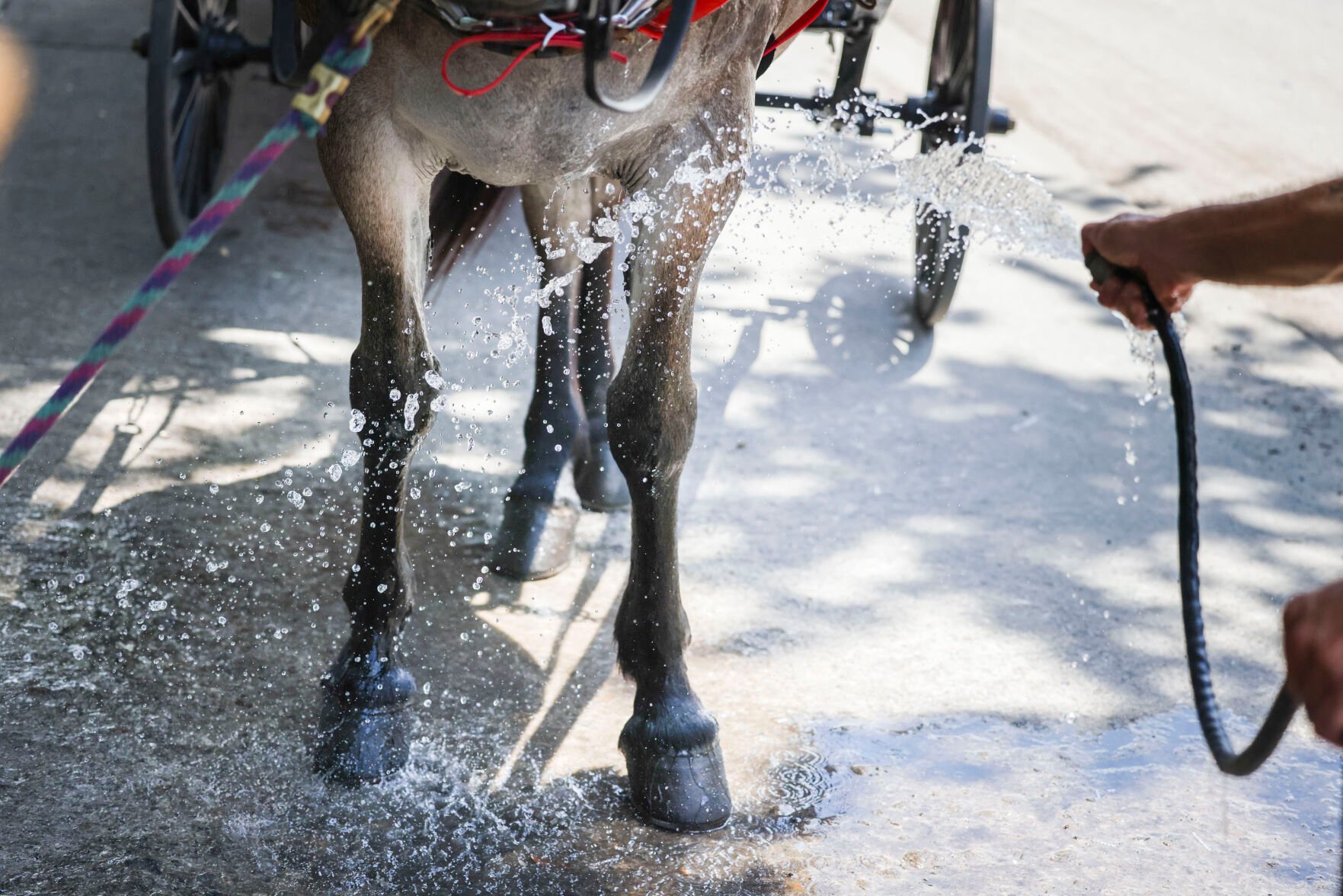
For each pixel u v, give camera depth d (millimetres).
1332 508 3877
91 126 5793
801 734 2777
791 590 3285
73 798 2379
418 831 2404
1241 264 1595
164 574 3053
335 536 3275
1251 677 3090
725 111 2350
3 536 3107
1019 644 3146
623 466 2463
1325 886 2428
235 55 4727
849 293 4902
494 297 4500
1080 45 8859
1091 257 1796
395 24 2117
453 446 3734
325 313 4426
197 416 3727
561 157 2289
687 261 2367
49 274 4434
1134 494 3854
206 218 1514
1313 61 8922
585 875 2332
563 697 2844
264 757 2549
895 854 2447
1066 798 2639
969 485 3826
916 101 4344
